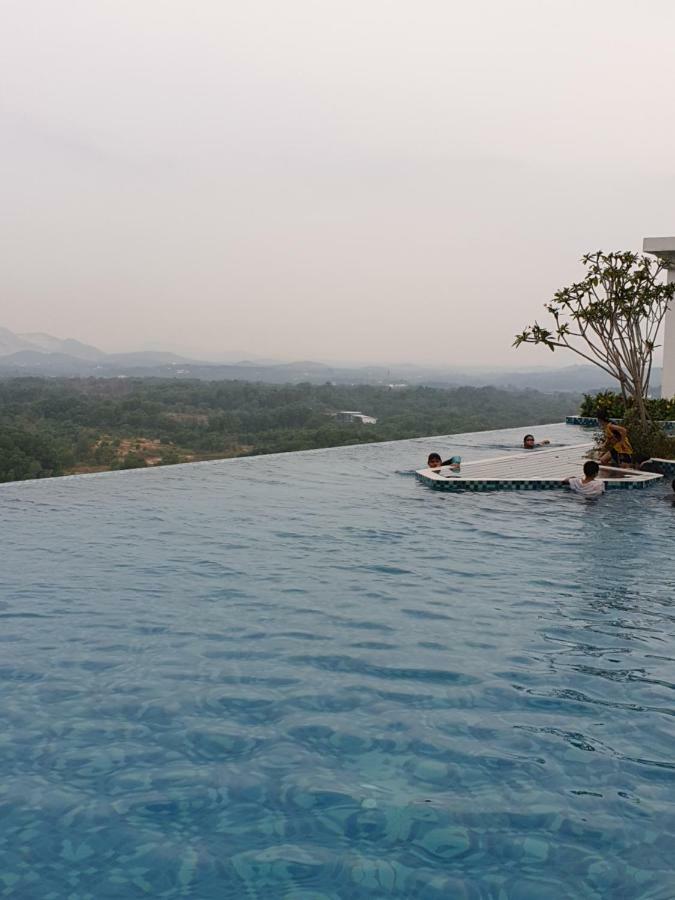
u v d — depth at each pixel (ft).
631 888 7.22
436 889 7.23
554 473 36.17
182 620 15.26
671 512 27.94
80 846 7.89
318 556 20.84
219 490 33.30
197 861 7.66
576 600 16.83
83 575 18.65
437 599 16.87
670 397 66.49
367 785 9.14
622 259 40.57
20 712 11.05
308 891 7.20
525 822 8.35
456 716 11.04
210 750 9.98
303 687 12.04
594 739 10.36
